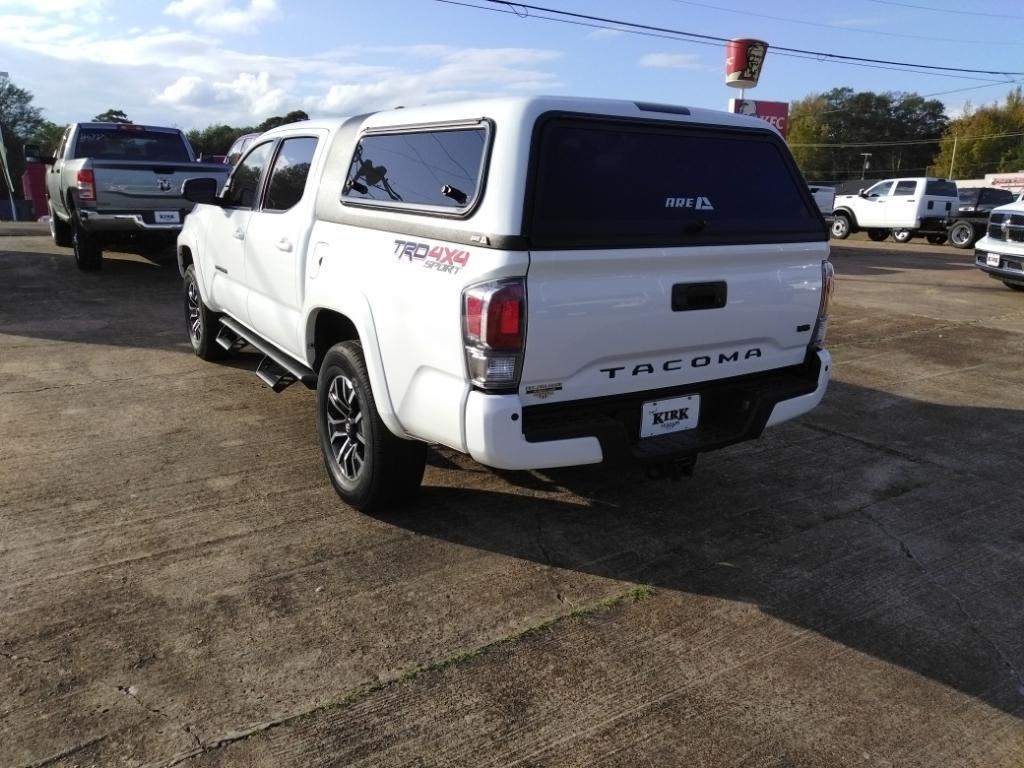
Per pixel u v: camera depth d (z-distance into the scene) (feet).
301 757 7.88
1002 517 13.83
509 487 14.39
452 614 10.38
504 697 8.86
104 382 19.98
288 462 15.17
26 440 15.90
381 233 11.96
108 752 7.84
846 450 16.96
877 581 11.59
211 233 19.42
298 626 9.98
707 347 11.80
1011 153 280.31
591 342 10.46
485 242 9.82
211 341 21.30
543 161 10.07
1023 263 37.22
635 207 10.71
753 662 9.63
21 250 44.55
